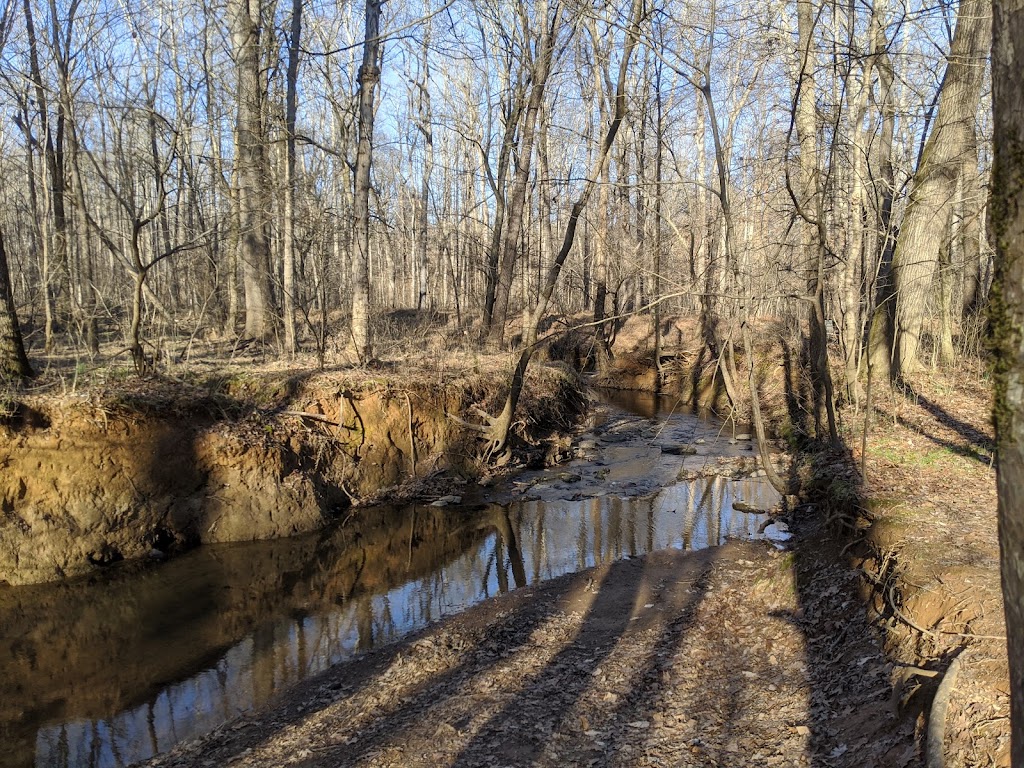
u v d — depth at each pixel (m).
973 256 16.44
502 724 6.10
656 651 7.61
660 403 26.94
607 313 30.42
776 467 16.33
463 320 29.42
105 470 10.94
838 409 16.72
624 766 5.38
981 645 5.04
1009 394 1.77
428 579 10.76
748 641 7.66
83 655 8.32
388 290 38.22
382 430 15.02
